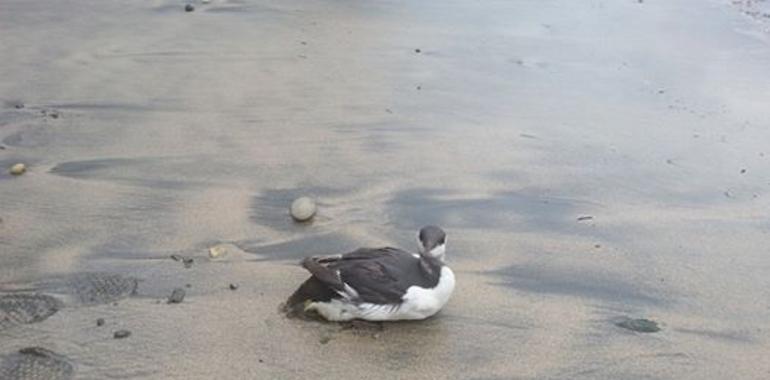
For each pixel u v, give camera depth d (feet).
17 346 11.05
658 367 11.12
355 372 10.86
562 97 17.95
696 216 13.99
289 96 17.44
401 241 13.12
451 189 14.48
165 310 11.61
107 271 12.30
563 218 13.82
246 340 11.20
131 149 15.31
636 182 14.89
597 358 11.21
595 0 25.77
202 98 17.25
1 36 20.25
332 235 13.17
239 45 20.25
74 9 22.82
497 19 23.39
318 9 23.70
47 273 12.23
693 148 16.08
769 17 24.43
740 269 12.80
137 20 22.06
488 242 13.17
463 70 19.15
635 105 17.74
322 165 15.01
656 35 22.41
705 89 18.62
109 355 10.96
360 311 11.27
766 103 18.04
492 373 10.95
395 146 15.69
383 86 18.06
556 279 12.46
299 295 11.57
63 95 17.20
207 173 14.65
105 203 13.75
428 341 11.29
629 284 12.42
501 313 11.78
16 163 14.78
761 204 14.38
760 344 11.51
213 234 13.11
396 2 24.68
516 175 14.94
